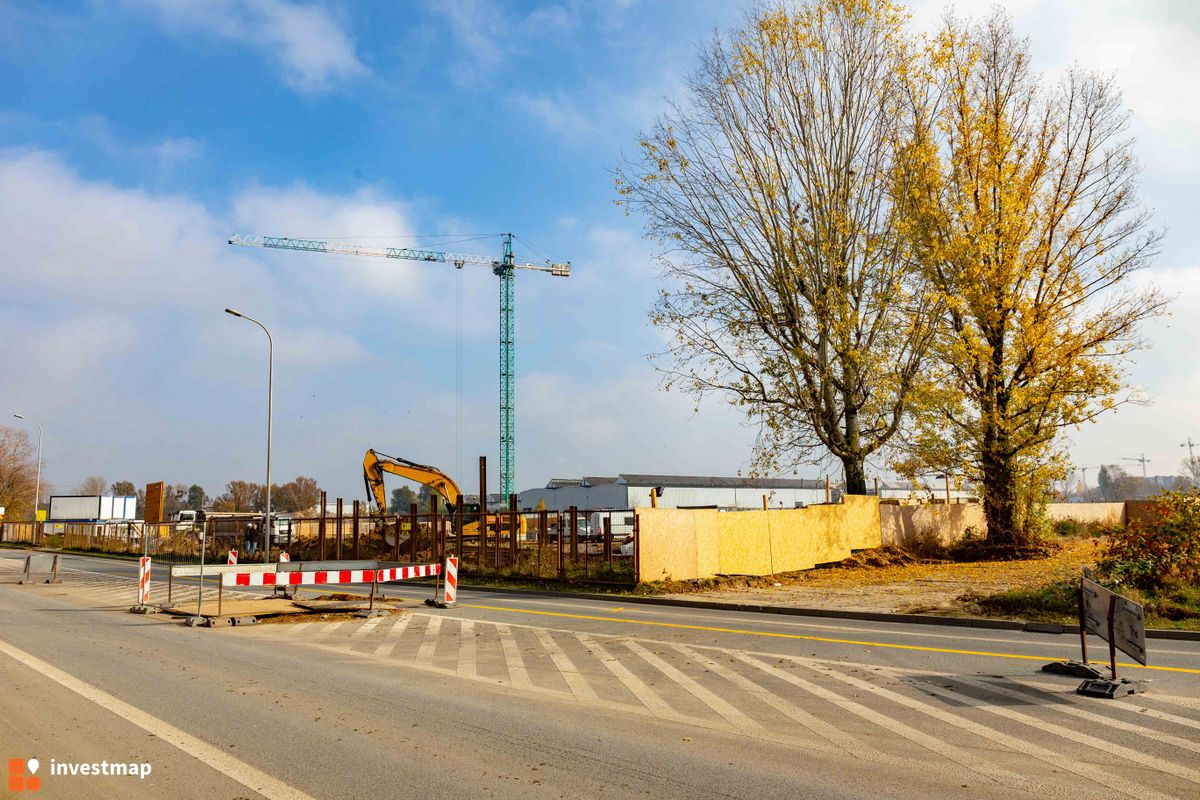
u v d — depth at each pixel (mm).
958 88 29266
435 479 34125
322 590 22297
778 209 28781
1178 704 7645
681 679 9031
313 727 6773
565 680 9000
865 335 28188
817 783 5293
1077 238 28172
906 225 27234
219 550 38156
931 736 6492
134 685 8617
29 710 7363
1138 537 16266
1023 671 9414
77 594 20812
